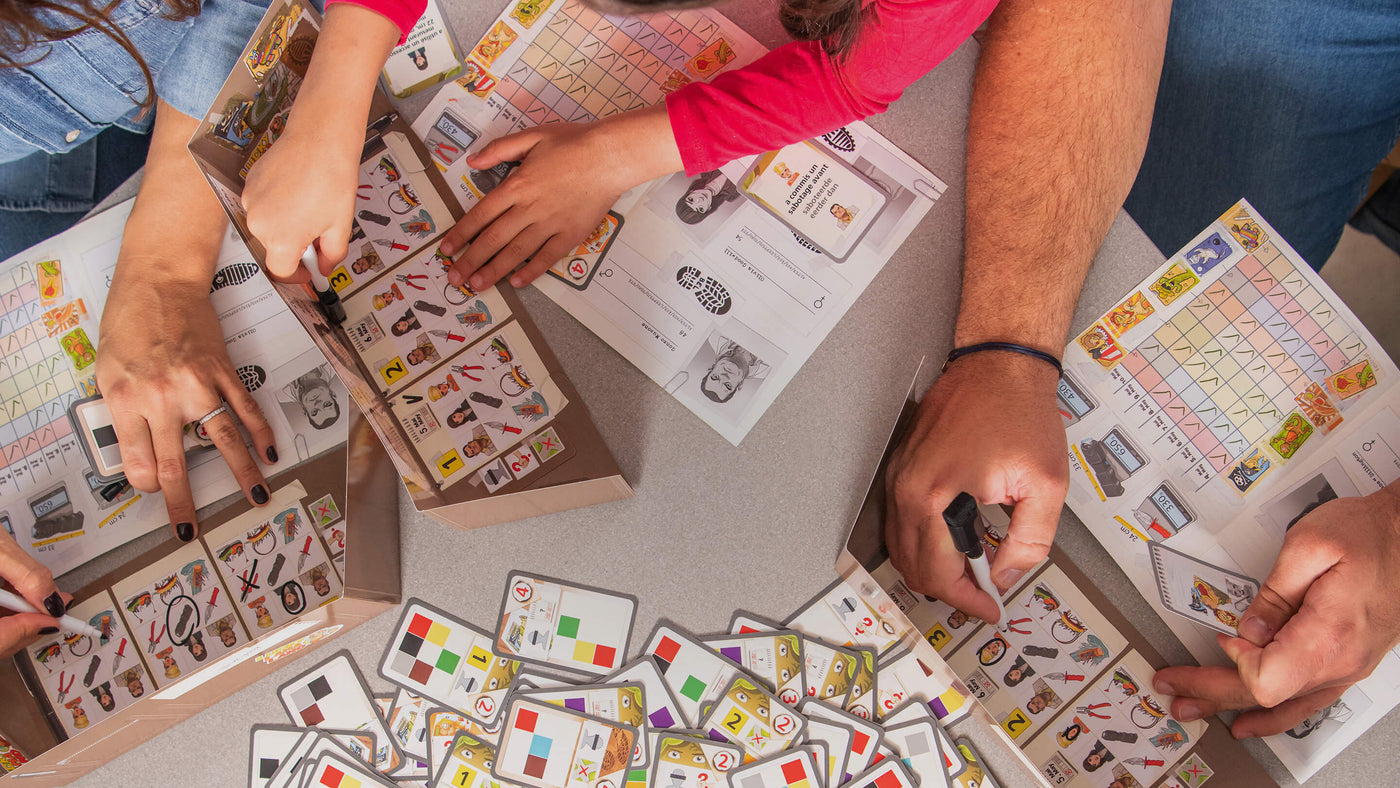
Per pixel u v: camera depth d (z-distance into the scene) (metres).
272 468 0.73
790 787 0.69
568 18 0.80
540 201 0.72
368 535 0.66
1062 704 0.69
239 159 0.65
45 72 0.70
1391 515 0.68
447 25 0.78
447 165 0.77
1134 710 0.68
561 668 0.70
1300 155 0.96
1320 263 1.01
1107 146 0.73
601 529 0.72
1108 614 0.70
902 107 0.78
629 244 0.75
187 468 0.73
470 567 0.72
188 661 0.69
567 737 0.70
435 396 0.72
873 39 0.66
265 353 0.75
